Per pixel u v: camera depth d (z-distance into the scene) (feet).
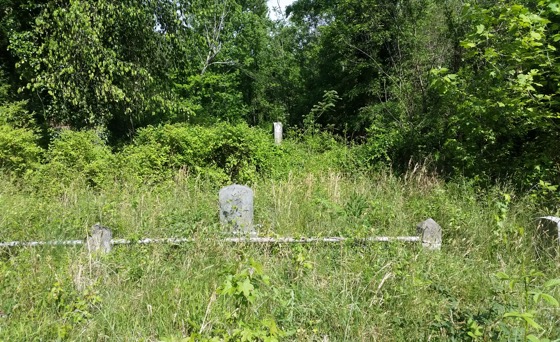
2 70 40.16
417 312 11.99
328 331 11.73
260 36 81.51
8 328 11.38
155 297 12.98
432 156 30.04
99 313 12.27
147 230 18.35
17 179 27.20
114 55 37.01
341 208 20.53
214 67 74.13
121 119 45.21
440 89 23.48
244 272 8.80
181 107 43.91
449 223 19.33
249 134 31.07
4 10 38.75
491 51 21.11
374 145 32.60
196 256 15.49
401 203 22.31
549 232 16.69
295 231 18.29
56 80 36.91
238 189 19.77
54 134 38.47
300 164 31.91
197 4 44.60
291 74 83.76
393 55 44.55
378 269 14.03
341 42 49.37
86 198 23.52
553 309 11.78
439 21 35.88
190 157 29.84
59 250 16.16
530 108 21.52
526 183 23.68
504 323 10.37
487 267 15.35
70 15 34.94
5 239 17.25
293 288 13.14
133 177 27.35
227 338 9.35
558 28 20.66
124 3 38.11
